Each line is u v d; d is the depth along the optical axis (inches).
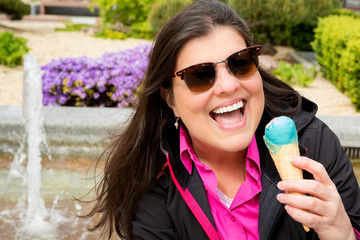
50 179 148.8
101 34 532.7
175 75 55.6
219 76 53.2
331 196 48.1
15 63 368.2
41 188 143.9
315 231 53.2
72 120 159.9
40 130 161.2
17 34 521.0
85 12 863.1
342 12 448.8
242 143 54.4
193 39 54.1
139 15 530.3
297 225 59.5
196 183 60.0
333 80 305.7
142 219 63.6
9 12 633.0
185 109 56.4
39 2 888.3
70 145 161.3
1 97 274.7
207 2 56.9
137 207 64.2
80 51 440.1
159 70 57.9
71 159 160.6
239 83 53.2
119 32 522.0
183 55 55.1
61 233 121.1
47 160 160.9
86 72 215.6
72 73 212.2
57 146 162.2
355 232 56.0
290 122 51.3
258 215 60.2
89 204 135.6
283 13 373.1
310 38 436.1
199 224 60.7
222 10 56.0
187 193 59.7
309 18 389.1
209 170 59.7
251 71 53.8
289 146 51.1
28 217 128.0
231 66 52.9
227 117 56.0
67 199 137.9
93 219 127.9
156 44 57.9
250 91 54.0
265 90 67.5
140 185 63.6
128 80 209.2
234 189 63.6
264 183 59.3
